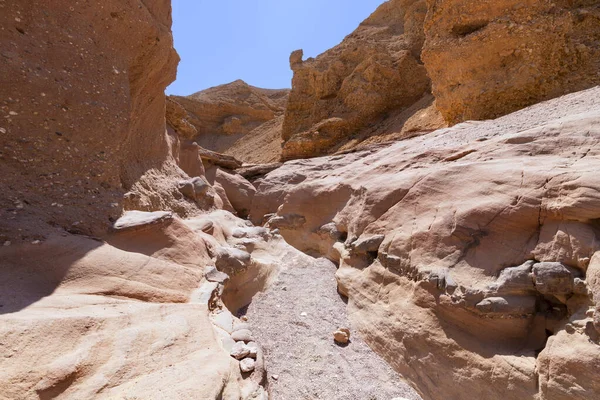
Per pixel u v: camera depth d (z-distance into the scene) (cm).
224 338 328
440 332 340
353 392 337
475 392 296
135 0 567
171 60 708
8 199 341
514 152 458
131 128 608
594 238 279
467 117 1138
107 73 497
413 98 2152
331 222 724
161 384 217
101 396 201
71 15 462
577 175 318
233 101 4488
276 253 666
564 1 1076
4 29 385
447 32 1183
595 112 461
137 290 334
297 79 2583
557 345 262
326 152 2062
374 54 2181
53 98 412
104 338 241
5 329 211
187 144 1092
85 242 348
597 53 964
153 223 425
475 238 364
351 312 474
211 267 461
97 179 437
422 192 473
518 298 307
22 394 182
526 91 1008
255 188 1385
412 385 347
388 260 447
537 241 321
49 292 283
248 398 256
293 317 471
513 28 1012
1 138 359
